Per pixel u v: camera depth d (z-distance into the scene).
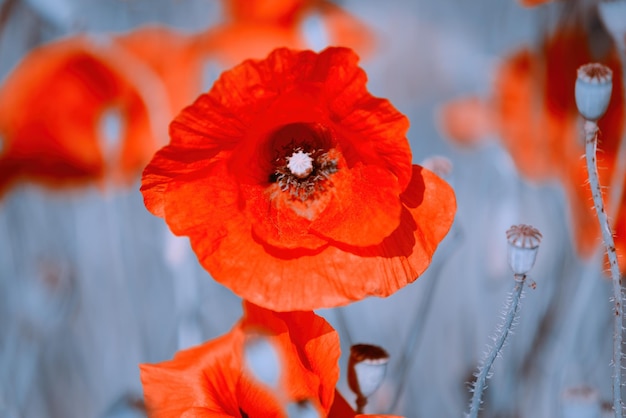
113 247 0.90
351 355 0.65
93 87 0.84
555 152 0.85
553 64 0.85
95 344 0.98
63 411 0.95
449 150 1.21
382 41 1.25
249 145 0.64
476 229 1.04
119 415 0.64
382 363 0.65
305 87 0.62
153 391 0.64
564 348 0.82
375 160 0.63
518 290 0.62
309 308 0.62
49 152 0.83
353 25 0.93
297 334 0.63
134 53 0.85
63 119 0.83
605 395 0.90
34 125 0.82
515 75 0.88
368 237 0.62
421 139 1.29
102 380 0.97
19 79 0.82
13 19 0.99
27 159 0.83
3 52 0.99
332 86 0.62
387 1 1.33
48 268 0.83
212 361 0.64
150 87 0.83
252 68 0.61
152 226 1.02
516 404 0.85
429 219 0.63
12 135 0.81
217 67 0.99
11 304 0.94
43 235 1.02
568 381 0.87
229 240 0.62
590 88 0.63
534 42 0.89
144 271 1.01
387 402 0.78
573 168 0.83
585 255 0.82
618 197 0.70
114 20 1.08
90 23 1.04
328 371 0.62
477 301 0.96
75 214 1.02
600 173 0.80
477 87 1.25
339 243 0.63
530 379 0.86
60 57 0.82
